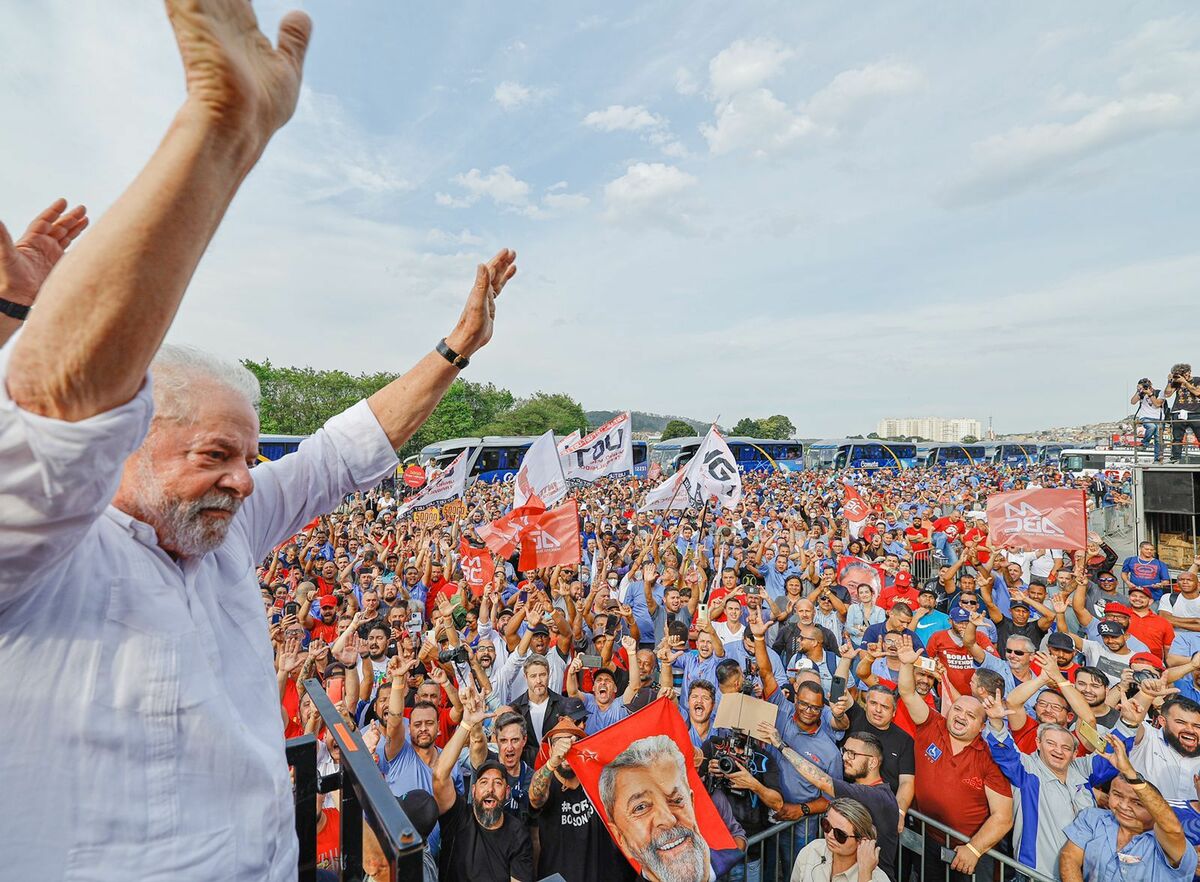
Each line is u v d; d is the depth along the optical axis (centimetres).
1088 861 449
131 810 101
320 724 513
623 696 640
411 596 1154
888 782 527
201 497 115
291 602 951
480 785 447
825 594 1012
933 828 502
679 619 973
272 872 121
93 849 98
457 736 475
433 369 194
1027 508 980
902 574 1018
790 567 1298
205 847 108
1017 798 498
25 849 94
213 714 113
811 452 5491
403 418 191
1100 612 930
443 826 468
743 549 1358
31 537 82
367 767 160
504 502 2438
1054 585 1091
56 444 75
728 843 425
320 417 6606
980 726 502
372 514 2400
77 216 164
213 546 121
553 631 777
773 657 764
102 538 109
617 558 1349
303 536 1508
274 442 2888
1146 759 521
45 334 75
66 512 82
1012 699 569
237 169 80
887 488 3228
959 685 732
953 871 496
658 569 1213
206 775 111
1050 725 505
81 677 99
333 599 935
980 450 6341
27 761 95
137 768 103
